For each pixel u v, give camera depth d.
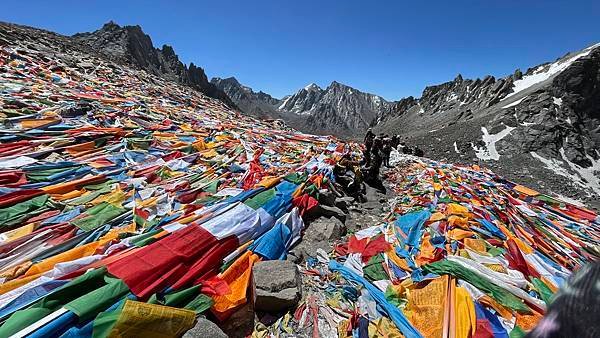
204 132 21.72
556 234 13.98
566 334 1.25
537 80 168.38
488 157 109.25
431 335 6.20
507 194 19.69
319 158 19.19
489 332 6.21
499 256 9.32
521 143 111.50
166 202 10.52
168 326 5.25
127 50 101.31
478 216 12.34
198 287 6.29
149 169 13.23
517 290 7.37
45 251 7.05
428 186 17.45
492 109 157.75
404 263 8.80
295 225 10.20
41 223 8.18
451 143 120.75
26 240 7.24
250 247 8.21
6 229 7.95
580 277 1.41
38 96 19.14
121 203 9.73
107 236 7.88
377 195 17.08
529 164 102.19
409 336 6.18
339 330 6.40
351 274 8.20
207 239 7.54
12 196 9.02
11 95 18.06
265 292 6.66
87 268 5.96
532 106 124.62
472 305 6.75
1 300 5.08
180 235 7.30
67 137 14.62
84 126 16.66
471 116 168.12
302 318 6.59
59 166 11.78
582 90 125.25
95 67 35.84
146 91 33.84
